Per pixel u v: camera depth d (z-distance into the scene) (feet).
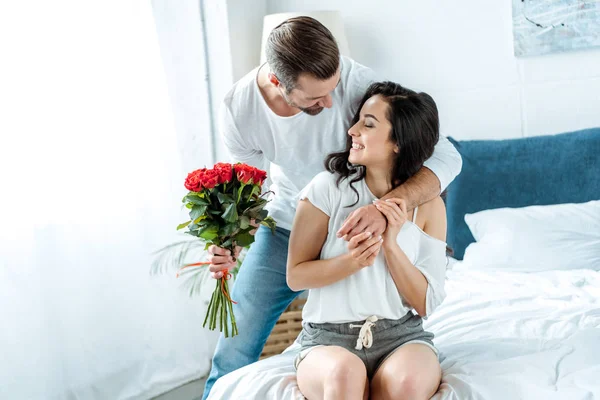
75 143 9.18
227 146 7.82
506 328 7.18
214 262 6.50
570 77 11.00
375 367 6.06
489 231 10.23
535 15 10.93
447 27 11.47
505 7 11.11
